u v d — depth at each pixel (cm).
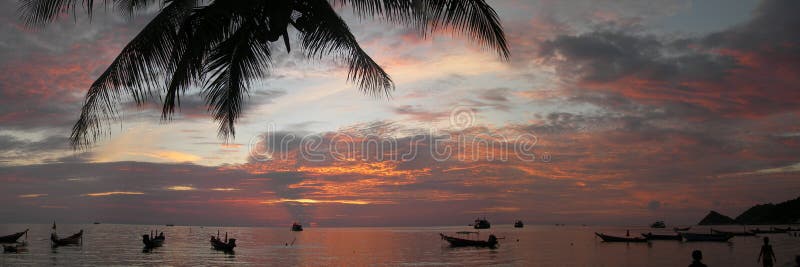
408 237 13700
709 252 6412
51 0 791
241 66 941
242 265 4894
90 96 836
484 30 756
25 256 5484
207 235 13912
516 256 5997
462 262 5234
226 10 844
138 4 952
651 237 9419
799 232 13500
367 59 995
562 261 5281
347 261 5388
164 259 5425
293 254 6397
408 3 771
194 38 843
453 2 745
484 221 15288
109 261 5072
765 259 2498
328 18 905
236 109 982
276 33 834
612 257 5781
